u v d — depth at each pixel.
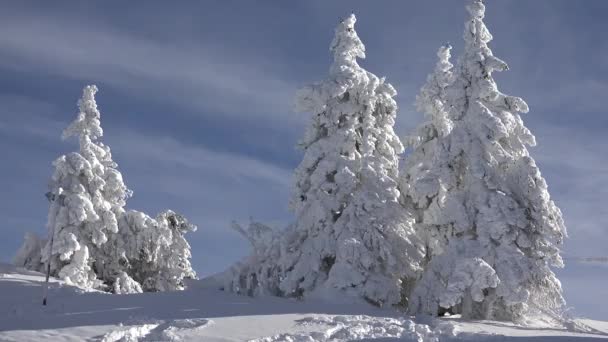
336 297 27.11
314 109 32.12
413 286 30.31
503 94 29.17
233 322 19.94
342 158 30.83
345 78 31.61
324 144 31.45
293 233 31.02
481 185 27.66
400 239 29.58
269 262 30.92
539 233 26.95
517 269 25.58
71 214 35.50
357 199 29.67
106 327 18.58
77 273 34.59
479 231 26.67
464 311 26.06
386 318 21.94
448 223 28.17
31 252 36.75
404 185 32.72
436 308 25.98
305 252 29.86
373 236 29.08
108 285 38.03
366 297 27.89
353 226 29.17
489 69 29.11
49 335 17.47
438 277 26.64
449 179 28.48
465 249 26.64
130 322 19.17
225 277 32.06
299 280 29.88
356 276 27.66
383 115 32.56
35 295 24.80
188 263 42.47
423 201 31.12
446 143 28.94
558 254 27.02
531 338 19.12
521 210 26.64
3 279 28.09
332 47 33.19
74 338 17.38
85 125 39.00
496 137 27.92
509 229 26.28
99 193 37.69
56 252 34.50
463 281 25.11
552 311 26.77
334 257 29.77
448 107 30.02
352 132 31.47
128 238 39.41
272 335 18.70
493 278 24.81
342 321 20.97
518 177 27.59
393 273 29.09
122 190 39.75
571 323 26.27
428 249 31.08
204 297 24.88
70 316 20.02
